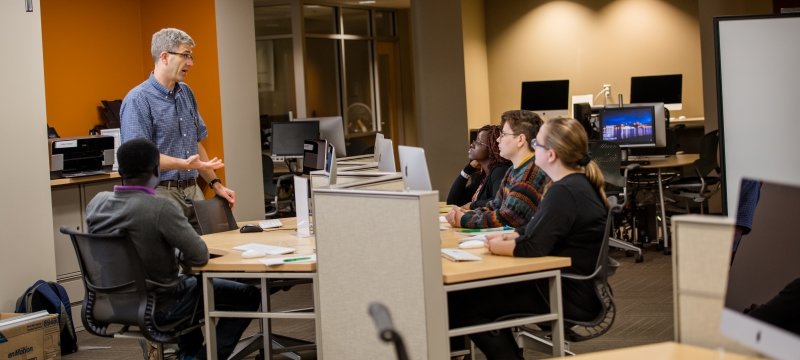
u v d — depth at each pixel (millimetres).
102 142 6266
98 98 7484
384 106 14977
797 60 4855
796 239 1984
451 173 11055
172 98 5301
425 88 10984
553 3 12953
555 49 12992
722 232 2164
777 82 4879
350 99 14219
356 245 3449
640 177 8578
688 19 12219
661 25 12367
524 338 3764
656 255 7984
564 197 3520
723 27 4945
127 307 3852
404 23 15297
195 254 3820
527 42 13141
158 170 3914
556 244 3602
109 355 5383
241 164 7371
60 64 7164
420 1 10930
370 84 14656
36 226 5484
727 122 4973
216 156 7246
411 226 3211
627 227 8820
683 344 2217
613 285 6793
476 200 5355
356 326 3502
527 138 4250
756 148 4926
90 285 3910
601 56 12719
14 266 5352
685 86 12289
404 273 3268
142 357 5297
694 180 8531
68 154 6047
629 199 8453
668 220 8969
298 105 13086
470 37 12609
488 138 5266
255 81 7539
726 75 4953
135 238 3781
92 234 3783
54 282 5543
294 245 4254
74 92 7285
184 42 5219
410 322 3268
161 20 7559
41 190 5523
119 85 7641
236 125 7332
